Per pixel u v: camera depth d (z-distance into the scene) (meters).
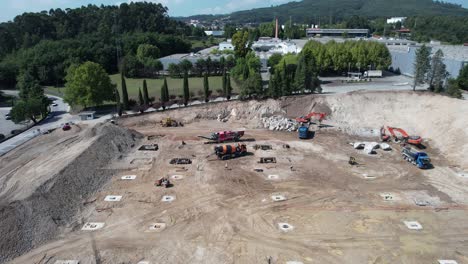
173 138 54.44
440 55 64.25
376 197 36.25
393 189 38.00
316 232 30.19
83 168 39.69
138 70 112.69
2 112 73.81
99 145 45.84
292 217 32.44
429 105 58.34
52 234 29.59
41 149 48.09
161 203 34.81
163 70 121.00
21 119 59.88
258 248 28.05
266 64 108.75
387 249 28.08
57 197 33.56
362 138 53.97
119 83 101.06
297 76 67.62
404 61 90.94
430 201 35.38
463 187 38.34
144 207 34.09
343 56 88.62
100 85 69.25
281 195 36.47
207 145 51.19
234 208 33.91
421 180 40.12
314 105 62.91
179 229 30.55
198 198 35.81
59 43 127.19
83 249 27.86
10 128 61.25
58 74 106.00
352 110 61.31
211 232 30.14
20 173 39.44
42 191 33.19
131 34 160.75
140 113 65.00
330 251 27.75
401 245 28.58
